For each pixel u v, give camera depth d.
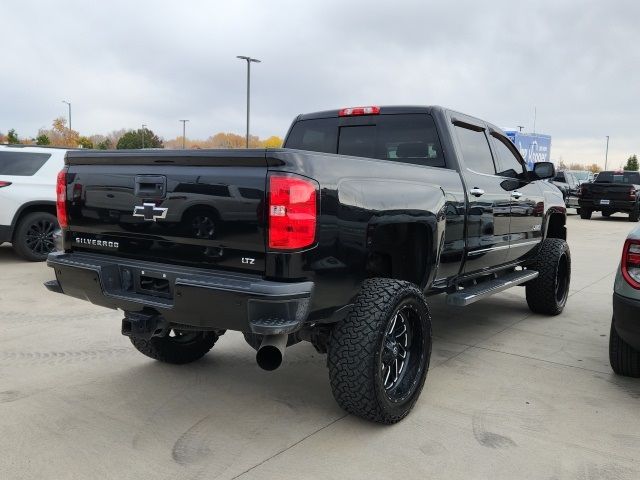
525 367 4.24
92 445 2.95
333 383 3.03
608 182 21.56
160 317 2.99
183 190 2.85
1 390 3.67
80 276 3.18
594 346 4.80
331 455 2.87
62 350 4.50
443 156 4.20
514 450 2.95
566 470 2.76
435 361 4.35
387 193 3.15
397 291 3.08
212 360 4.33
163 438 3.04
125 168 3.09
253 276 2.68
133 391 3.69
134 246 3.11
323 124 4.84
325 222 2.73
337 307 2.89
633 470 2.77
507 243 4.92
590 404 3.56
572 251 11.69
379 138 4.54
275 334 2.59
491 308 6.23
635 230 3.54
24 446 2.93
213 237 2.77
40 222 8.52
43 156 8.55
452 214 3.91
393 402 3.13
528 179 5.47
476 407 3.48
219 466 2.75
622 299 3.50
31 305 5.93
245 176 2.66
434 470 2.73
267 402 3.54
